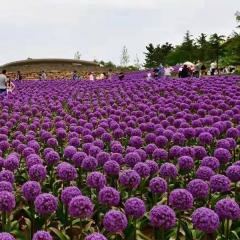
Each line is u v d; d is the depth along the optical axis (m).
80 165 7.05
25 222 5.92
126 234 5.27
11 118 13.63
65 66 61.50
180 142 8.80
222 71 52.25
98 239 3.77
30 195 5.32
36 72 57.22
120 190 6.70
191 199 4.92
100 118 14.23
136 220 5.43
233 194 6.71
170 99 16.25
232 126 10.48
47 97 21.09
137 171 6.26
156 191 5.62
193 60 79.00
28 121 14.24
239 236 5.45
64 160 9.28
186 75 33.16
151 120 11.45
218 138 10.17
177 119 11.28
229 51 46.75
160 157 7.43
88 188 6.65
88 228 5.62
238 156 8.95
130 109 15.36
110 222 4.35
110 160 6.62
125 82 27.66
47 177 7.65
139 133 9.89
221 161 7.13
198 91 20.19
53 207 4.87
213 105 14.94
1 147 8.64
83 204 4.59
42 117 15.30
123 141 10.29
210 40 69.88
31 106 17.50
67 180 6.37
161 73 34.00
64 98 20.69
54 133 12.36
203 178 6.11
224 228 5.32
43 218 5.76
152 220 4.49
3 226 5.38
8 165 6.74
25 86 29.80
